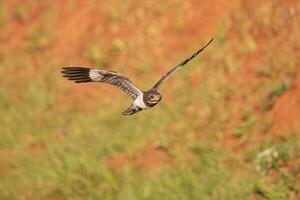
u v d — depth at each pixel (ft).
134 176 55.31
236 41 63.31
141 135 58.95
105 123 62.34
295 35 60.18
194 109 59.57
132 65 67.77
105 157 58.54
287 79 57.06
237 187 51.24
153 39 68.64
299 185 49.73
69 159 58.29
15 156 62.39
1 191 58.29
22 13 79.97
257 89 58.34
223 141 55.93
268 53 60.49
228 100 58.85
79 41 73.51
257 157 52.95
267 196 49.83
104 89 67.21
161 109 61.00
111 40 71.05
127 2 72.59
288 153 51.93
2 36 79.46
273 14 62.49
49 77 71.31
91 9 74.79
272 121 55.36
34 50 75.46
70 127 63.98
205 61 63.41
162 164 56.03
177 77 63.46
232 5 65.62
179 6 69.36
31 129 65.31
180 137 57.36
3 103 69.67
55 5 78.28
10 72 74.49
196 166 54.39
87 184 55.83
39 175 58.49
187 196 51.98
